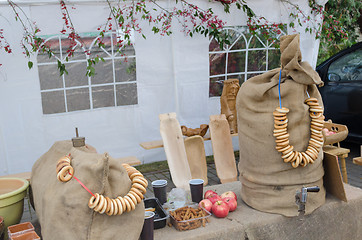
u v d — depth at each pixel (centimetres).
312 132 230
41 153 440
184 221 212
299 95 226
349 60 540
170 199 254
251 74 514
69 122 447
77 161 182
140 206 183
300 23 498
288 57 229
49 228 173
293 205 231
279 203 232
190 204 245
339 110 539
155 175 470
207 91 495
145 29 455
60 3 412
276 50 517
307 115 230
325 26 526
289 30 507
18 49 411
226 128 436
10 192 211
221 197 250
